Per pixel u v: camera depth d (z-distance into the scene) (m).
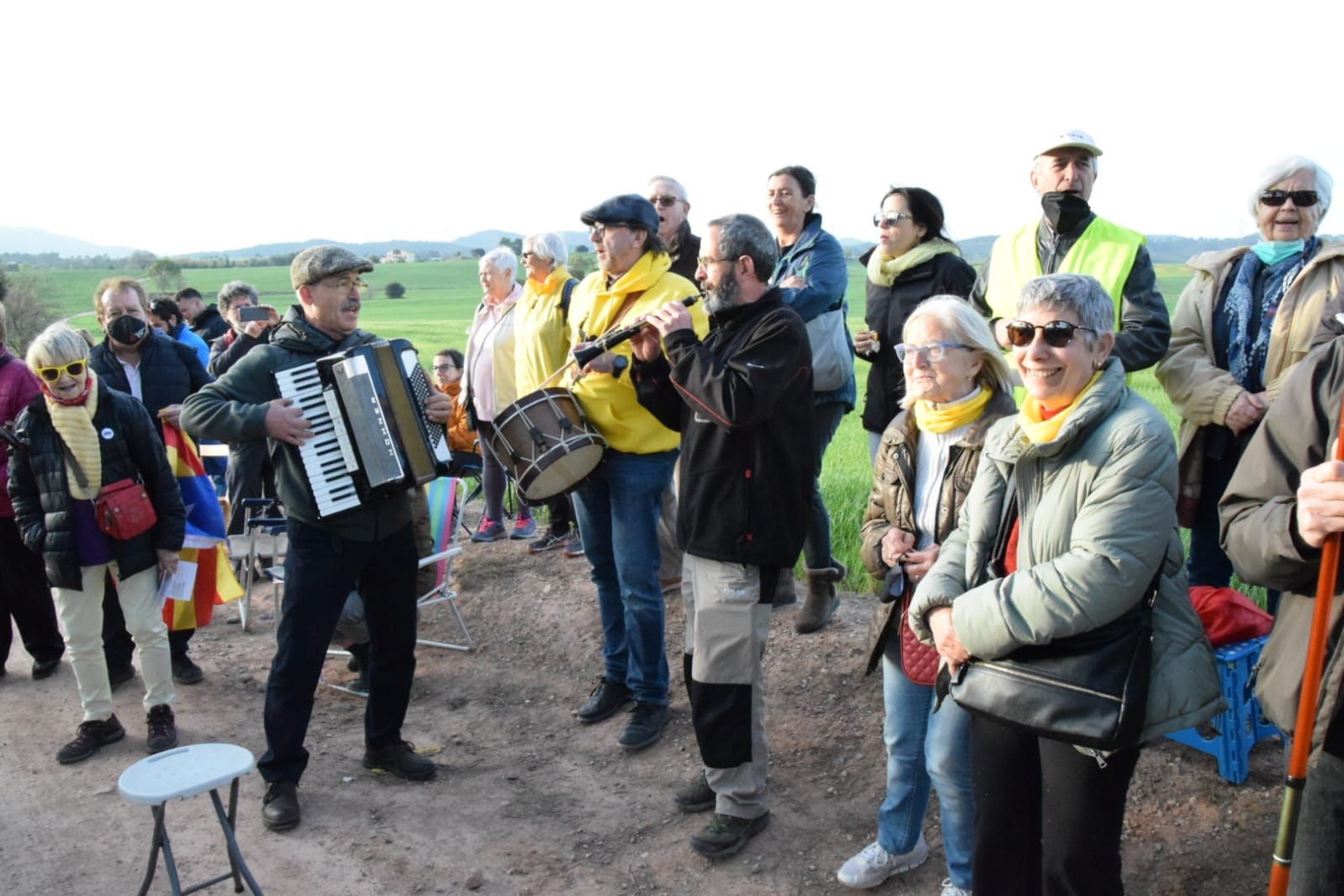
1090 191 4.41
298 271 4.32
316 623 4.33
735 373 3.62
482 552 7.67
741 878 3.83
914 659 3.28
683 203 5.99
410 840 4.21
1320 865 2.43
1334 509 2.14
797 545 3.81
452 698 5.66
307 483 4.27
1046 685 2.54
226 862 4.08
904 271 5.04
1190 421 4.22
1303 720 2.28
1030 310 2.64
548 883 3.90
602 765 4.78
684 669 4.23
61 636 6.06
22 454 4.87
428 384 4.45
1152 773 3.93
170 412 5.74
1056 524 2.61
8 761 4.99
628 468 4.71
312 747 5.05
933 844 3.91
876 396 5.23
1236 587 5.14
